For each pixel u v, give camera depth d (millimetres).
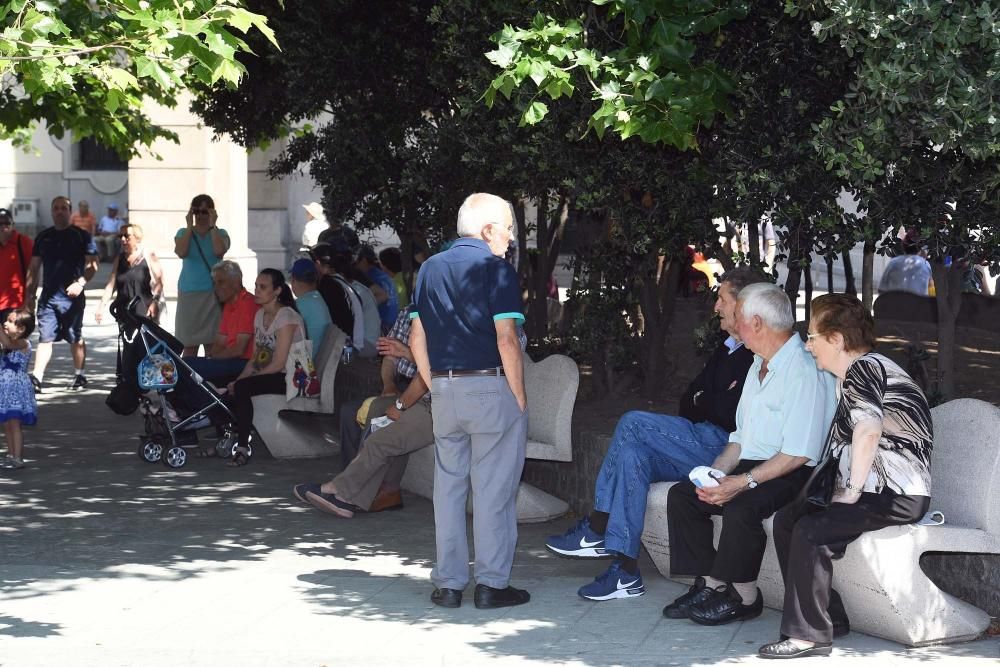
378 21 10195
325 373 10211
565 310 10672
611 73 6242
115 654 5582
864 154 5484
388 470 8500
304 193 30766
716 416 6609
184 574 6945
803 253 6812
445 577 6328
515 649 5641
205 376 10508
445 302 6250
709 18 6145
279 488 9258
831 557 5449
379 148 10766
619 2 6090
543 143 7484
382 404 8516
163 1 6133
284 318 10125
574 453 8203
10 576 6898
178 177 24578
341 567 7098
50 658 5527
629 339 9172
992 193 6289
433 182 9711
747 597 6020
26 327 9930
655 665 5406
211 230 13617
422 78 10344
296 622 6047
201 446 10758
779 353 6094
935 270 7883
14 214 35812
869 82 5102
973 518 5637
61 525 8109
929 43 4957
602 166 7520
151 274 13742
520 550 7469
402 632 5895
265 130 14242
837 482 5594
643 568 7055
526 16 7234
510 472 6285
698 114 6113
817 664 5367
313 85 10500
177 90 13617
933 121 5059
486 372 6215
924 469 5516
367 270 13023
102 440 11180
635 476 6395
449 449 6316
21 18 6609
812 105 6723
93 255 14242
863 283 9594
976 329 11969
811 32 6484
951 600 5652
